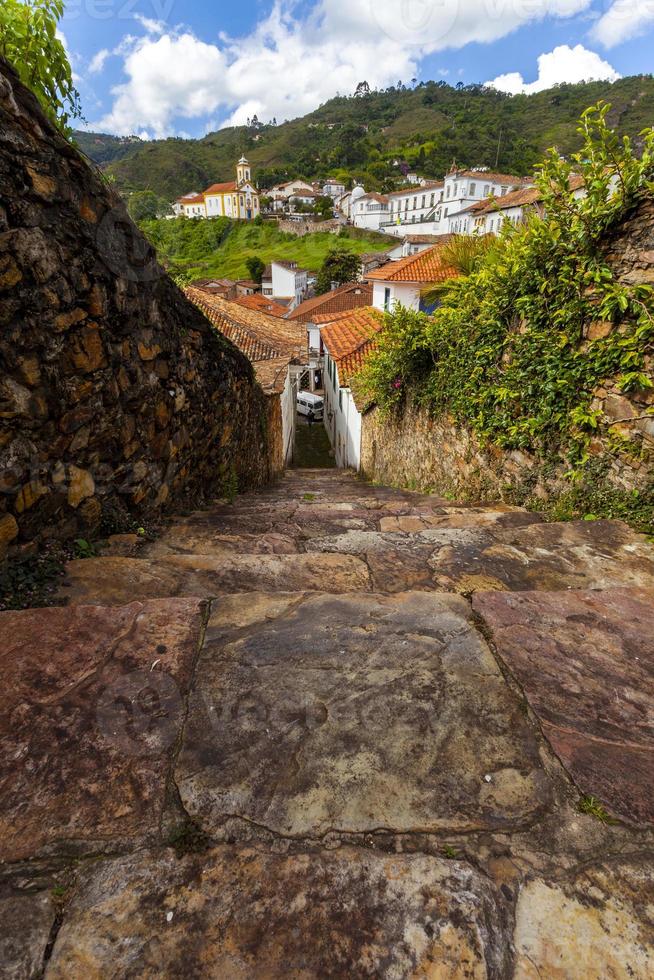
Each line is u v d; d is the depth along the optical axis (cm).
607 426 344
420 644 188
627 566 272
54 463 249
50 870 113
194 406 420
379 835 121
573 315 354
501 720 155
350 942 100
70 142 282
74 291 246
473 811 127
